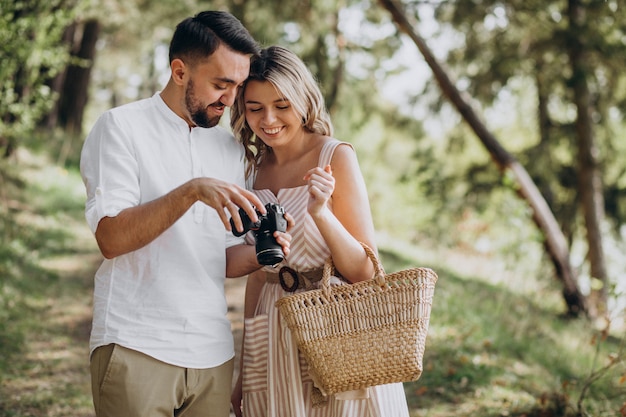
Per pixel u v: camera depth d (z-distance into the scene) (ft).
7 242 27.30
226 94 8.30
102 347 8.03
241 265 9.07
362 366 8.14
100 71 103.30
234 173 9.09
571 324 28.30
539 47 35.68
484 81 37.22
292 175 9.36
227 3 41.42
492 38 36.81
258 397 9.23
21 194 36.09
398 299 8.16
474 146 46.39
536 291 26.89
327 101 44.24
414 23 34.81
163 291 8.11
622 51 34.65
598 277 38.75
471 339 20.20
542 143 42.98
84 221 36.40
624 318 15.35
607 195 44.86
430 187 47.29
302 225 8.91
